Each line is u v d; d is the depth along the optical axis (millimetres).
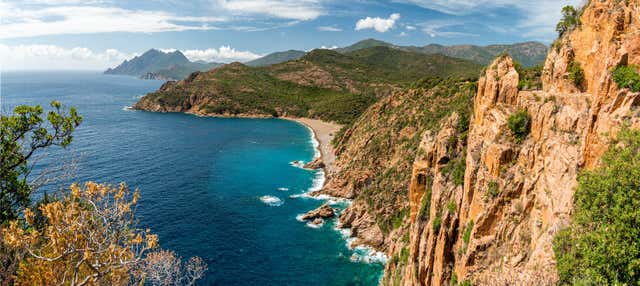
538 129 33531
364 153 111625
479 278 32906
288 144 184000
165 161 136500
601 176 22141
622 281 19453
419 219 51969
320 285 62031
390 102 134250
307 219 88000
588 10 34594
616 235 19609
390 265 60844
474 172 39000
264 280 62750
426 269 45781
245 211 92250
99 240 20172
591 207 21797
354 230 80812
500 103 39125
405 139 102625
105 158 132000
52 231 19547
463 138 49500
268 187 112625
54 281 19672
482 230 34812
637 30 25484
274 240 77000
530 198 32031
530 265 26797
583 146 26828
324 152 163875
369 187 90500
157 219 84312
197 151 158875
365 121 145625
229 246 73688
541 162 31859
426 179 58406
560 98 32750
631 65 25094
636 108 24000
